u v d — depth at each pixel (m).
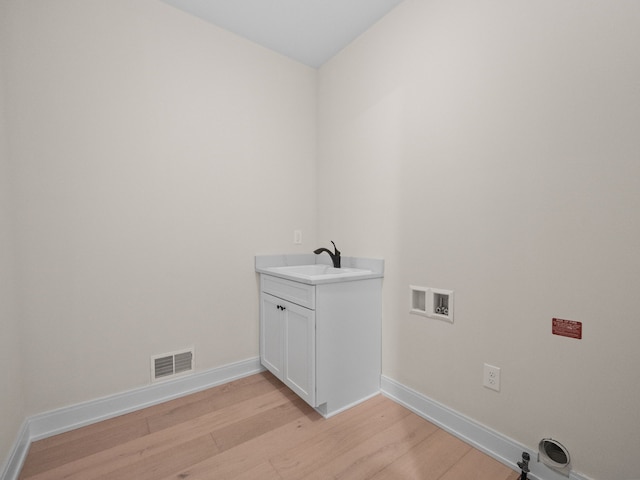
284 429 1.51
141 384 1.71
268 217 2.20
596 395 1.05
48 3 1.44
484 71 1.35
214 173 1.95
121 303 1.65
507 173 1.28
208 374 1.93
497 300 1.32
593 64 1.04
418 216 1.66
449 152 1.50
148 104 1.71
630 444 0.99
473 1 1.39
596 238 1.05
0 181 1.25
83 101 1.53
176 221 1.81
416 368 1.67
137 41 1.68
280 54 2.25
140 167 1.69
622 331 1.00
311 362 1.58
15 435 1.28
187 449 1.37
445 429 1.51
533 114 1.19
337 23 1.93
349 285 1.71
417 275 1.66
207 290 1.93
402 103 1.74
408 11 1.70
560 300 1.13
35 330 1.42
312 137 2.44
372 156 1.95
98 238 1.58
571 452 1.11
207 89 1.92
